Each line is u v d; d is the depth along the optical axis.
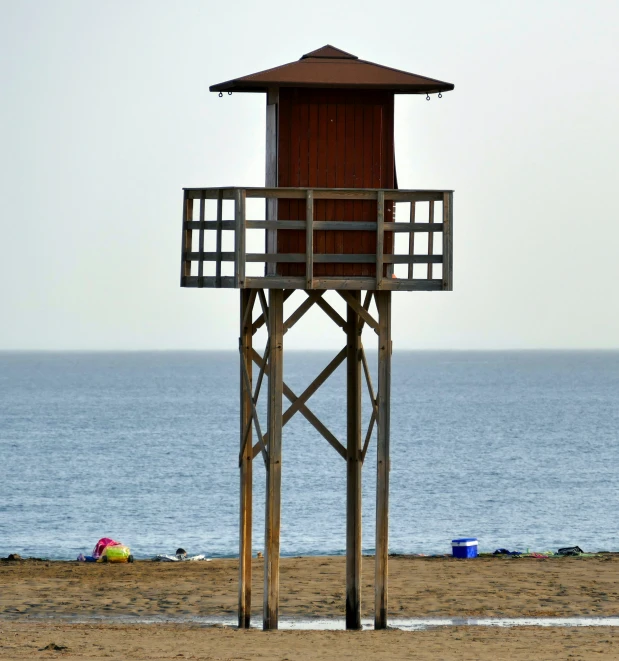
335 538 143.50
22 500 190.38
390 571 88.25
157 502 187.12
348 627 66.06
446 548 134.75
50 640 58.12
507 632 63.41
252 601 76.38
